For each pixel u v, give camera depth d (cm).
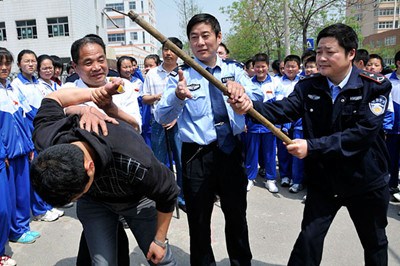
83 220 200
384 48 4250
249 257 255
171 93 223
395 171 425
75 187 134
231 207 241
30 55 395
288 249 313
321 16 1337
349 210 219
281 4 1433
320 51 201
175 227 359
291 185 482
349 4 1275
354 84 196
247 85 243
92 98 185
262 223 367
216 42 234
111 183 172
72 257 310
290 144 202
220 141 232
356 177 203
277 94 481
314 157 204
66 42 2325
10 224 308
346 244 319
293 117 224
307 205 219
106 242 195
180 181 407
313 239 211
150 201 206
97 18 2677
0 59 314
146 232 208
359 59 425
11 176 322
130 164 161
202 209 242
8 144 313
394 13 6031
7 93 330
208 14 233
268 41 1659
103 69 228
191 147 238
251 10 1648
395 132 414
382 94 194
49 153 135
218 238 335
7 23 2350
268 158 462
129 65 520
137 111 250
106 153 152
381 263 216
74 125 165
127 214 199
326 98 206
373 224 212
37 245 332
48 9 2297
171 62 423
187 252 312
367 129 192
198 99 233
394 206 408
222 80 235
